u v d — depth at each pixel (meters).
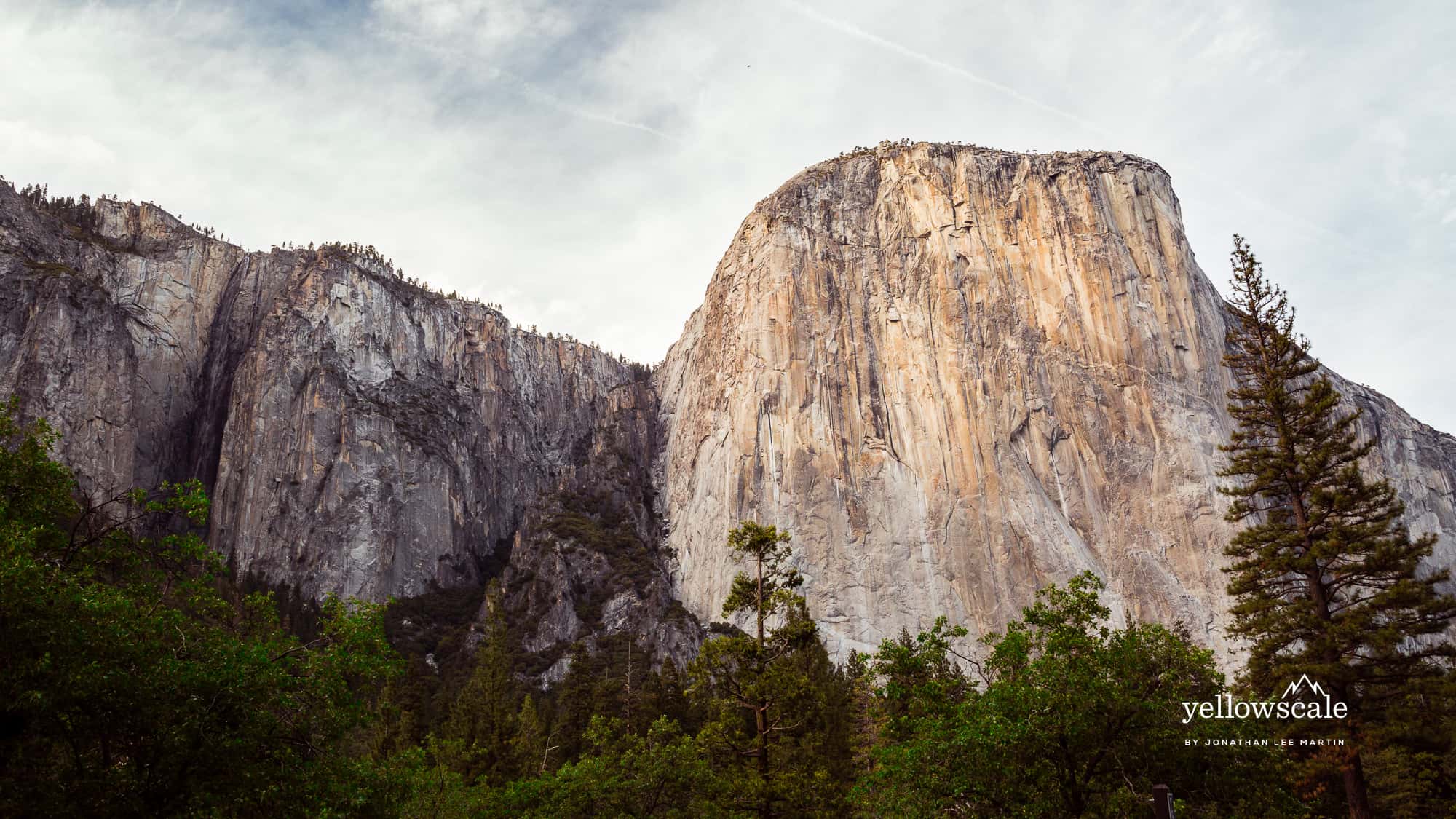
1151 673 29.05
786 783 40.47
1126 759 28.11
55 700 21.27
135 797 22.02
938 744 29.27
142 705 22.41
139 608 25.55
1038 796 27.28
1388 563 37.97
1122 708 27.33
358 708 27.25
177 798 22.59
